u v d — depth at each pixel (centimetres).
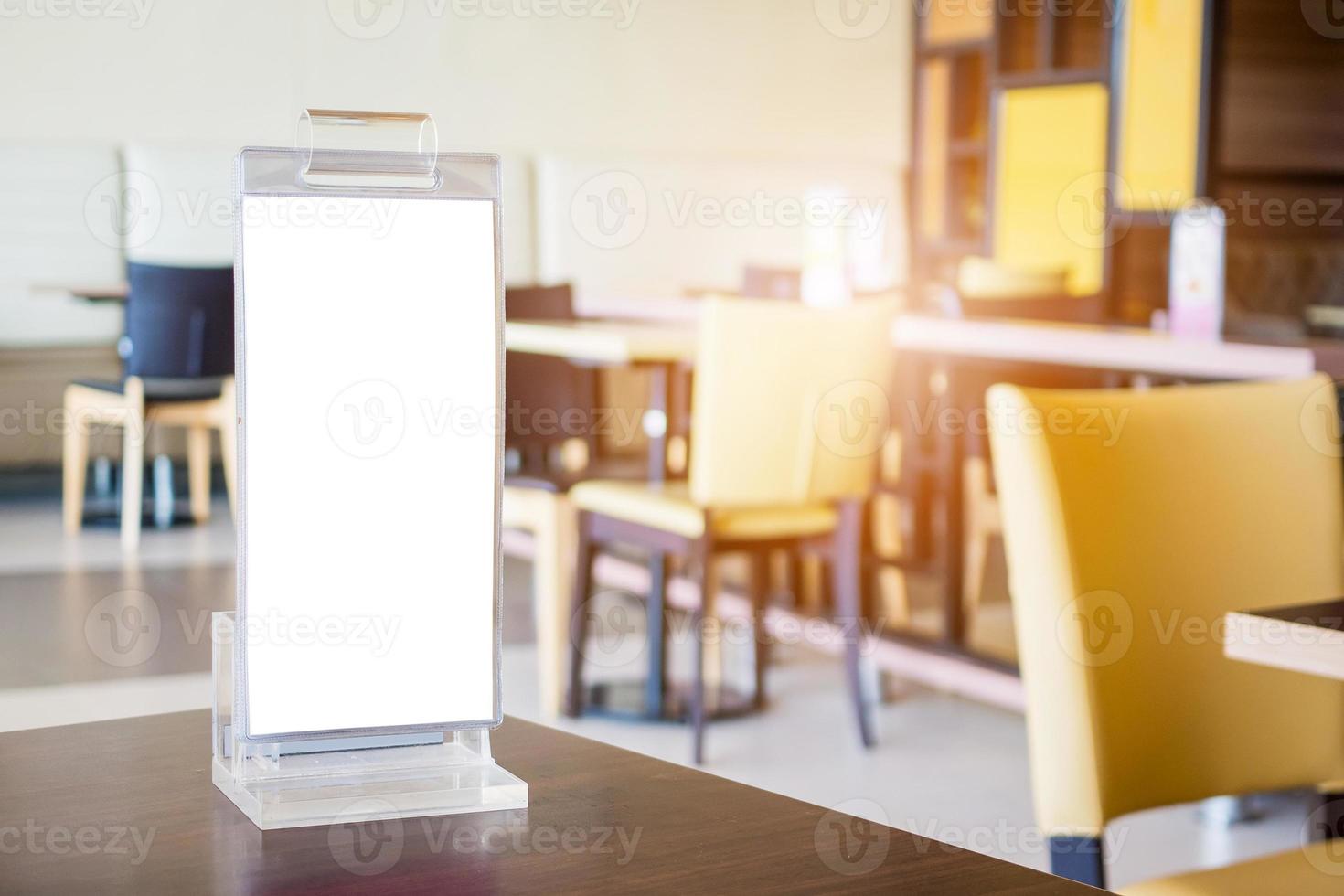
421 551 74
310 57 648
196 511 567
